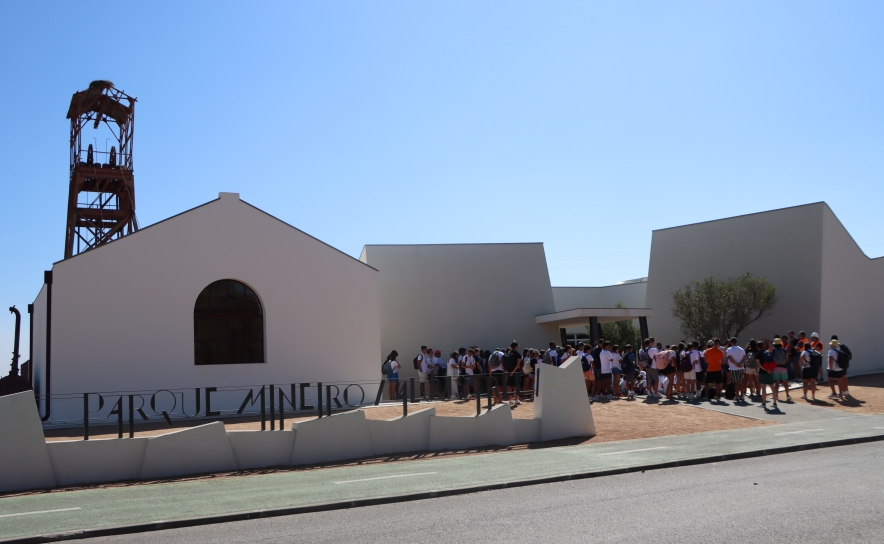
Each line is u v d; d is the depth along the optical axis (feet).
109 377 65.82
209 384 69.92
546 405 52.85
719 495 30.01
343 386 64.69
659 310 128.06
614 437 52.60
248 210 74.33
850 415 62.03
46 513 30.30
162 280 69.36
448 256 112.47
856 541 22.00
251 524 27.84
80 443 38.93
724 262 119.03
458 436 49.70
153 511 30.04
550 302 116.06
